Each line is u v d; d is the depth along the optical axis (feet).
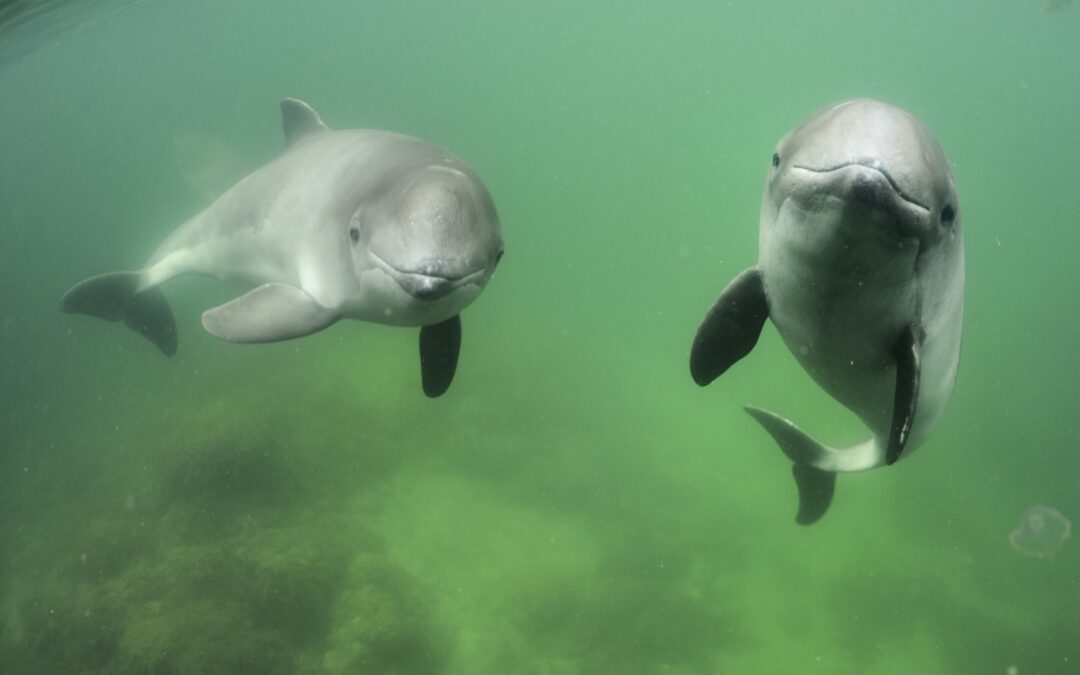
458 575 31.40
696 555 34.14
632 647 28.14
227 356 54.49
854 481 41.68
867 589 32.50
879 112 8.64
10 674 28.99
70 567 34.35
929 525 37.91
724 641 28.78
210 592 29.55
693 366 12.30
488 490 37.63
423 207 12.38
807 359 11.80
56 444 53.31
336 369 47.70
